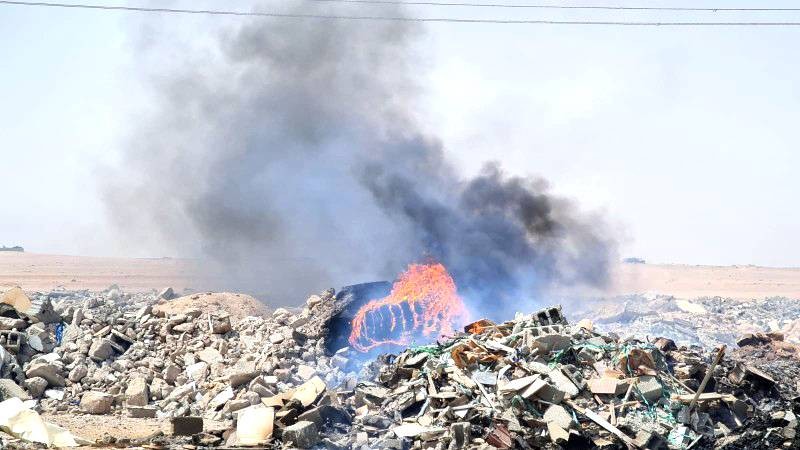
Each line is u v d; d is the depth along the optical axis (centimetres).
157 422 2286
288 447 1930
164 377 2655
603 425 1962
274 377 2550
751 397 2231
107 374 2648
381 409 2158
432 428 1986
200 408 2428
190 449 1870
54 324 2930
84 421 2234
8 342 2641
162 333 2959
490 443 1894
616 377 2148
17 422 1827
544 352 2247
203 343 2898
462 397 2081
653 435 1933
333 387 2608
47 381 2545
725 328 4362
